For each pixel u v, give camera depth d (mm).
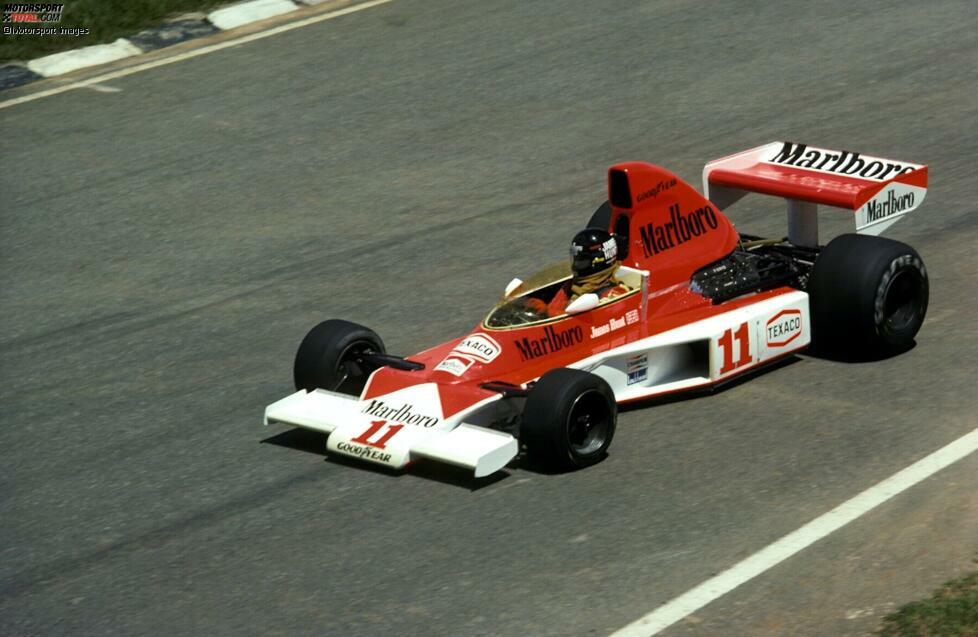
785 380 32344
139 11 66000
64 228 46688
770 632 22000
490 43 61625
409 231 44594
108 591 24828
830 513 25656
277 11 66812
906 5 63844
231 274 42219
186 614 23875
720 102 53938
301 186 49031
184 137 53781
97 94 58188
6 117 56375
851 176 34844
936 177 45719
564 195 46594
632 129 51938
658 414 30922
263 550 25891
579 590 23688
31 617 24109
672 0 66000
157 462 30219
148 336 38062
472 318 37719
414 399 28891
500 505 26953
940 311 35750
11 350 37750
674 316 32188
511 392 28344
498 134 52438
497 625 22844
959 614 21422
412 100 56125
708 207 33531
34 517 27984
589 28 62875
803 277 34844
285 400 30406
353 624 23172
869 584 23172
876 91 53938
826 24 61875
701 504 26453
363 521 26734
